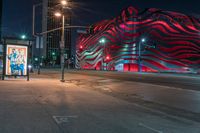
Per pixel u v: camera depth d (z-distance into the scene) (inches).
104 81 996.6
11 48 897.5
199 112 369.1
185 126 281.6
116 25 3218.5
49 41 5866.1
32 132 240.7
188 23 2559.1
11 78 1013.2
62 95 523.8
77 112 345.1
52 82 871.7
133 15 2906.0
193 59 2450.8
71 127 262.8
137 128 266.8
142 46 2755.9
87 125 273.3
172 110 383.9
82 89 658.8
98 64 3708.2
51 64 6107.3
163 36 2628.0
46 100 446.9
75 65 4911.4
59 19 2581.2
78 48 4628.4
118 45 3147.1
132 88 718.5
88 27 1336.1
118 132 248.5
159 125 283.6
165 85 820.0
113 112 354.3
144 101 475.8
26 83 793.6
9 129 249.9
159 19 2687.0
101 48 3617.1
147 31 2751.0
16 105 387.2
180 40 2536.9
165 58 2583.7
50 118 303.0
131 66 2883.9
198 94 578.9
